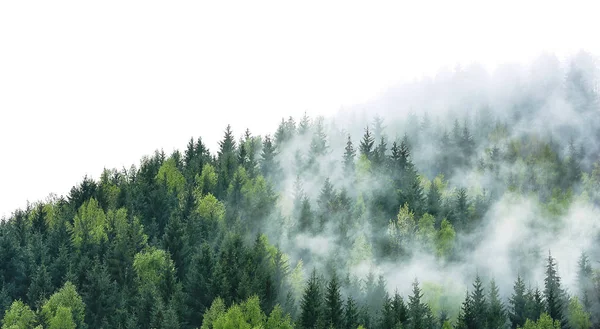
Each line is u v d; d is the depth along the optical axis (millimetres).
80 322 59469
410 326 63844
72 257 76812
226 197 107250
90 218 91688
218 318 52938
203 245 70312
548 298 73750
